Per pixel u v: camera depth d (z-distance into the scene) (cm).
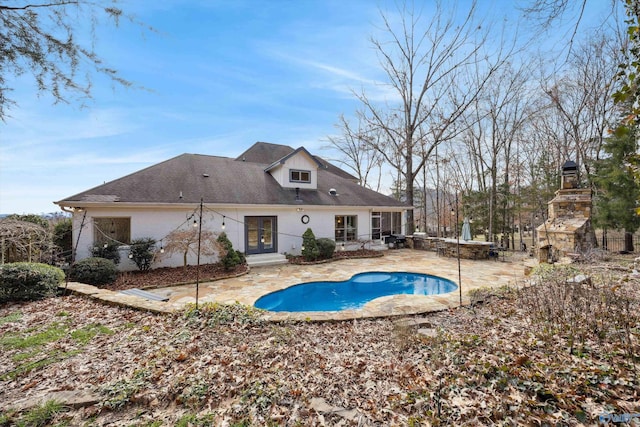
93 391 299
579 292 481
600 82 1537
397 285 1014
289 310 788
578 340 375
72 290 673
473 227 2217
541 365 314
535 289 586
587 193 1055
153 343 420
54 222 1098
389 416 261
